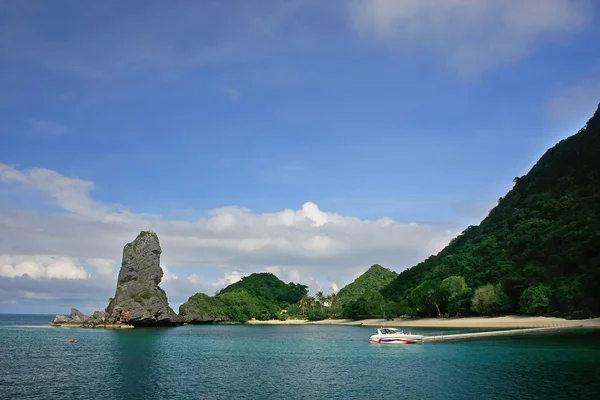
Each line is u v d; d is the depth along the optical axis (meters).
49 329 167.25
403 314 196.62
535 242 156.25
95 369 65.25
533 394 44.38
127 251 176.12
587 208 155.25
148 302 170.12
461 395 45.16
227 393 48.19
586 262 129.12
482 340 94.50
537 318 127.00
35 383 54.31
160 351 90.06
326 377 57.19
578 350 73.25
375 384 51.94
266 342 112.50
